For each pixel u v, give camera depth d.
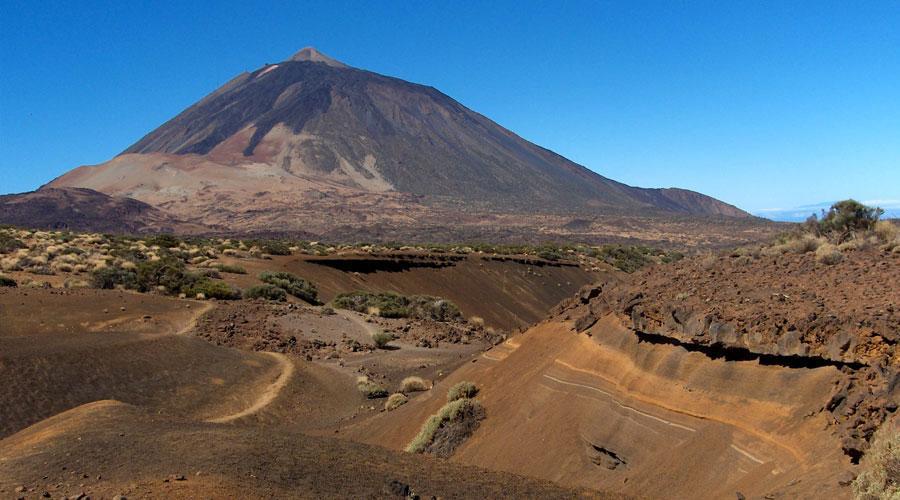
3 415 25.12
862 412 11.48
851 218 22.30
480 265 93.25
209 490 11.40
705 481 13.46
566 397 19.19
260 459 13.65
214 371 34.72
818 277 16.59
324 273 78.62
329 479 13.30
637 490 14.45
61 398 27.34
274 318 49.75
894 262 16.39
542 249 112.75
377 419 28.03
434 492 13.42
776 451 12.69
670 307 17.33
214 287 55.66
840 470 11.07
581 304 25.23
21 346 30.84
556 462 17.19
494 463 19.00
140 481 11.79
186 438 15.01
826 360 13.08
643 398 16.62
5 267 54.72
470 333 57.09
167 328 42.22
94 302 44.25
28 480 12.28
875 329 12.27
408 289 83.19
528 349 23.98
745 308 15.56
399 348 47.66
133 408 19.36
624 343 18.91
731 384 14.80
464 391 23.81
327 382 36.91
